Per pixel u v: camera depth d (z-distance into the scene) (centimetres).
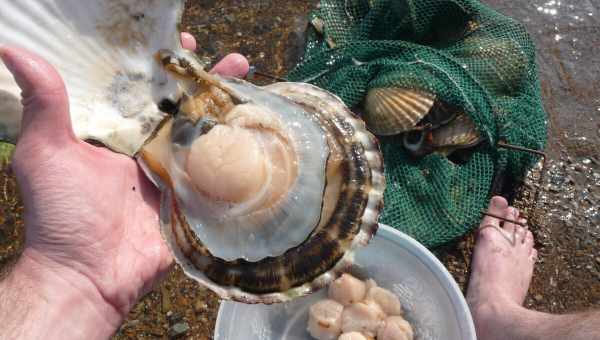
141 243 36
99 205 34
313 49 62
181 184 35
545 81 64
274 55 65
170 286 53
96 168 34
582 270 55
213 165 34
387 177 56
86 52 36
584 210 57
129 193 36
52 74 30
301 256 36
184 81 37
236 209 35
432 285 47
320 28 62
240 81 38
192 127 36
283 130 36
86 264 34
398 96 56
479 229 55
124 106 37
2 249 54
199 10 67
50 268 33
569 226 57
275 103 37
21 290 33
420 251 47
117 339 51
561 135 61
